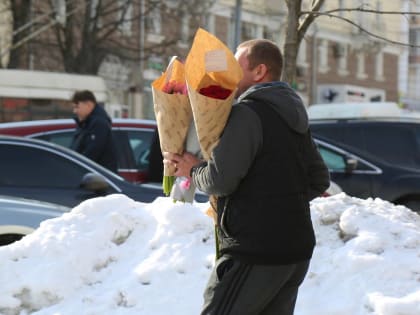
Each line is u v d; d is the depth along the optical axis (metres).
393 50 79.38
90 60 40.69
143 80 53.16
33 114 30.30
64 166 12.36
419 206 16.22
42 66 43.19
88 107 13.78
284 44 12.03
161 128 5.57
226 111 5.10
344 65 73.88
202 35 5.28
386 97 81.06
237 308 5.09
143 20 50.56
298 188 5.24
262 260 5.01
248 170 5.09
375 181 16.52
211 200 5.43
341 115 19.72
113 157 13.92
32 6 40.50
